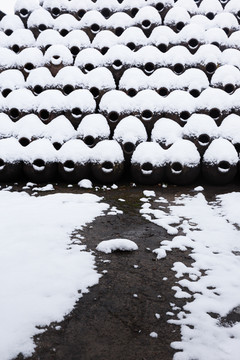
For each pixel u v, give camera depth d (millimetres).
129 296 2912
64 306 2705
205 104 6984
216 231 4371
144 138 6859
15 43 8453
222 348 2289
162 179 6805
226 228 4469
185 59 7758
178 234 4324
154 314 2668
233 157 6355
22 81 7867
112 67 7793
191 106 7043
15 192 6184
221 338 2396
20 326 2441
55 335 2404
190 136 6727
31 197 5863
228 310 2730
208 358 2201
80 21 8773
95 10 9016
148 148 6535
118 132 6848
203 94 7117
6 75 7805
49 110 7207
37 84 7609
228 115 7000
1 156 6578
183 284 3111
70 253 3652
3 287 2902
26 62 7980
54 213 4883
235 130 6633
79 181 6824
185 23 8484
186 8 8805
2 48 8227
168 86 7363
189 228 4504
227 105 6965
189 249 3900
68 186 6652
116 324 2541
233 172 6434
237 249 3863
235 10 8727
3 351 2213
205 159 6523
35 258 3463
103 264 3477
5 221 4488
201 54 7676
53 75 7926
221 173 6367
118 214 5070
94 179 7059
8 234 4051
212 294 2953
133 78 7402
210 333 2445
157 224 4688
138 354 2242
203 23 8484
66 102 7281
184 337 2404
